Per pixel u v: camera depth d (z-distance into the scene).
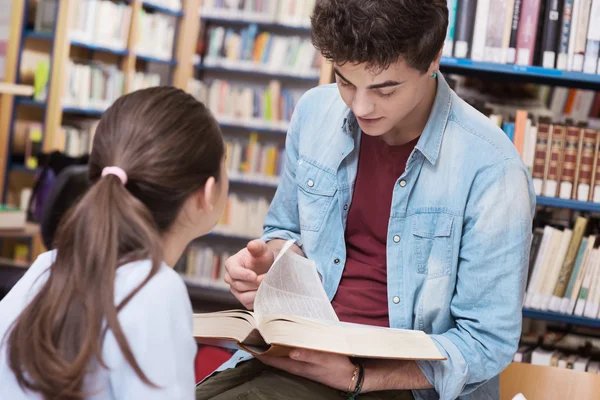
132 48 5.74
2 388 1.07
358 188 1.62
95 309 1.01
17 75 5.05
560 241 2.58
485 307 1.47
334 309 1.59
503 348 1.45
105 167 1.12
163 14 6.34
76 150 5.22
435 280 1.52
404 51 1.31
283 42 6.19
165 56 6.21
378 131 1.43
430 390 1.53
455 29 2.49
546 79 2.79
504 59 2.47
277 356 1.39
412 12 1.29
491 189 1.48
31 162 5.10
